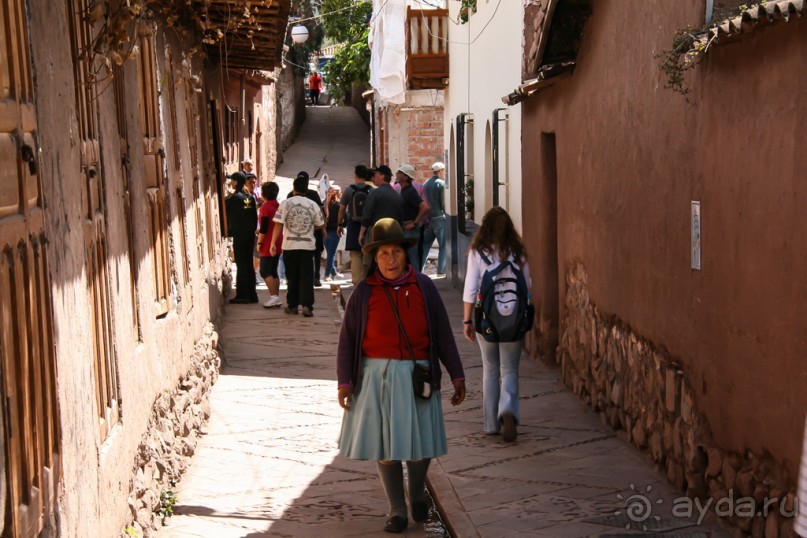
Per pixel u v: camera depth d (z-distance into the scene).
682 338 7.22
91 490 4.80
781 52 5.44
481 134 17.19
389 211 16.33
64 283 4.42
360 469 8.36
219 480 7.96
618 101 8.89
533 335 12.78
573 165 10.72
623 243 8.78
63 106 4.61
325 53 60.41
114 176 6.00
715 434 6.57
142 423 6.59
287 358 12.85
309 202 15.85
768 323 5.65
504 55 14.78
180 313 8.80
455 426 9.53
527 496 7.41
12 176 3.64
